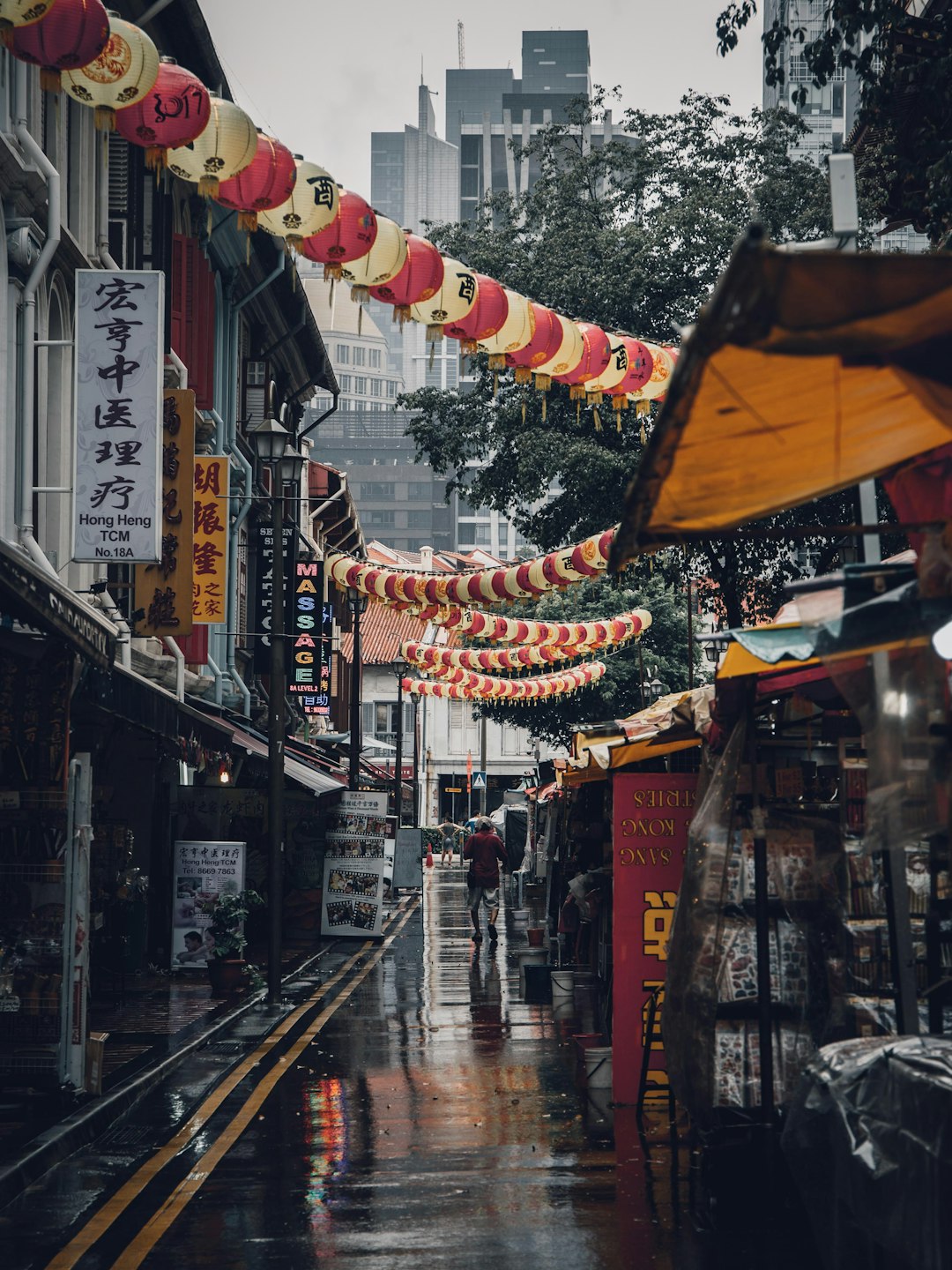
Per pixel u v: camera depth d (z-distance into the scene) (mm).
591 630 22125
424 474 146875
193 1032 14125
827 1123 5961
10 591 8547
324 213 7598
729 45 13164
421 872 45094
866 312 3369
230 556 26547
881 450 4199
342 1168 8492
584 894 15859
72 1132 9227
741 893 7996
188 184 21672
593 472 24641
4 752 10461
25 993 10320
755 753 7785
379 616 79812
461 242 27938
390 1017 15891
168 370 18031
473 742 79688
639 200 27484
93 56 6754
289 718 34594
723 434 3906
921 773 5098
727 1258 6551
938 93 11594
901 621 5164
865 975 7613
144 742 20562
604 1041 12000
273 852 17828
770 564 22078
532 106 194000
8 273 13938
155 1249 6812
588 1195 7785
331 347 178375
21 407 14047
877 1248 5641
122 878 17344
